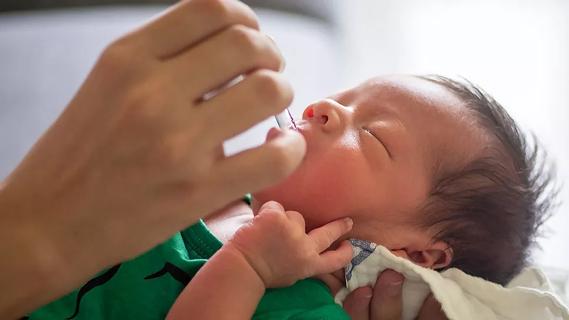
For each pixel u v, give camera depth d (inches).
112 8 77.8
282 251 27.6
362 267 31.0
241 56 20.1
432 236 32.5
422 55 81.9
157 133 19.2
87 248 21.0
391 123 32.7
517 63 78.8
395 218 32.0
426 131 33.0
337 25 81.3
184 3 20.7
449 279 32.1
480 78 77.5
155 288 30.3
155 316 30.0
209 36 20.7
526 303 31.5
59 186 20.8
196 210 20.2
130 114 19.3
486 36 82.4
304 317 29.4
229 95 19.7
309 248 28.0
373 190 31.5
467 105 34.7
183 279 30.5
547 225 54.0
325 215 31.1
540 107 73.8
